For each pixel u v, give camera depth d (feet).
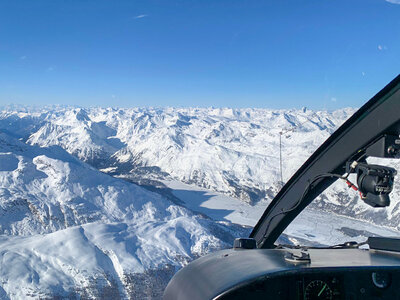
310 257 3.01
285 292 2.83
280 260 2.85
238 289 2.46
